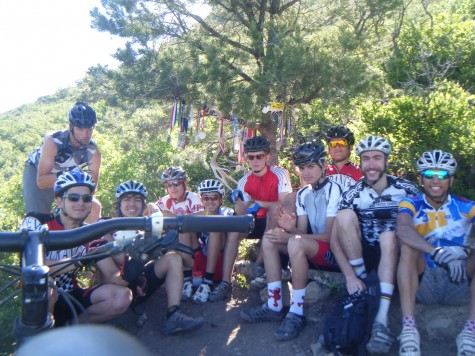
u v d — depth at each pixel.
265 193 5.23
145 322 4.68
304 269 4.25
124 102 7.07
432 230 3.99
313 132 7.82
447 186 3.93
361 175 5.32
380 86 6.59
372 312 3.86
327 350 3.94
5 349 4.05
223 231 1.88
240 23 7.84
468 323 3.61
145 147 9.69
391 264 3.91
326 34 6.86
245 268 5.41
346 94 6.20
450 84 6.39
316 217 4.52
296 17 7.62
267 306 4.50
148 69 6.68
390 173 6.11
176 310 4.42
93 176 5.05
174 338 4.44
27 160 5.16
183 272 4.91
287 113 7.13
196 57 6.54
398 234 3.84
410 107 5.87
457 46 7.34
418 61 7.30
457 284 3.81
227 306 4.88
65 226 4.13
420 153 5.62
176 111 6.75
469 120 5.72
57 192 4.00
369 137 4.29
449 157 3.93
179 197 5.44
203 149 8.63
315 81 6.29
